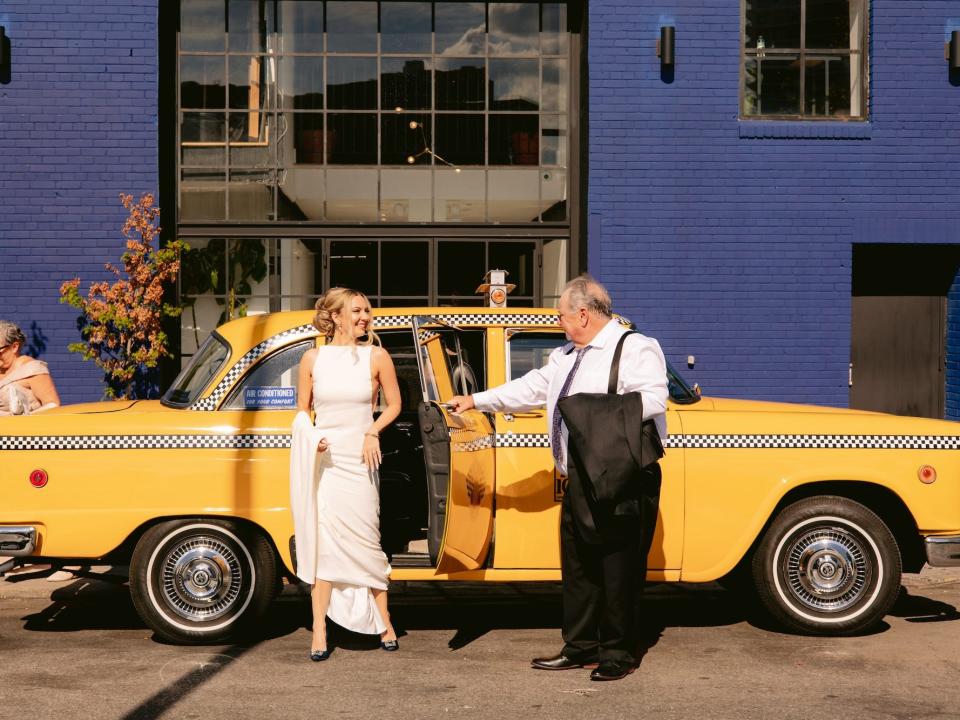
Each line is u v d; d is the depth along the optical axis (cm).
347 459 547
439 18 1106
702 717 466
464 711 474
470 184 1108
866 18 1096
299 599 701
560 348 551
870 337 1133
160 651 575
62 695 496
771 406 633
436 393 545
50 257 1042
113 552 595
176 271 1030
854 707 479
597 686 511
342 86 1099
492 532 582
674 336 1080
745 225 1080
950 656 562
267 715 469
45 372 724
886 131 1084
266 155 1093
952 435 601
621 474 495
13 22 1034
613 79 1073
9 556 570
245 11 1089
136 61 1043
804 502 597
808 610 598
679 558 588
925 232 1086
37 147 1040
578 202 1109
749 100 1098
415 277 1107
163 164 1071
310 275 1097
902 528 618
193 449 579
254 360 594
